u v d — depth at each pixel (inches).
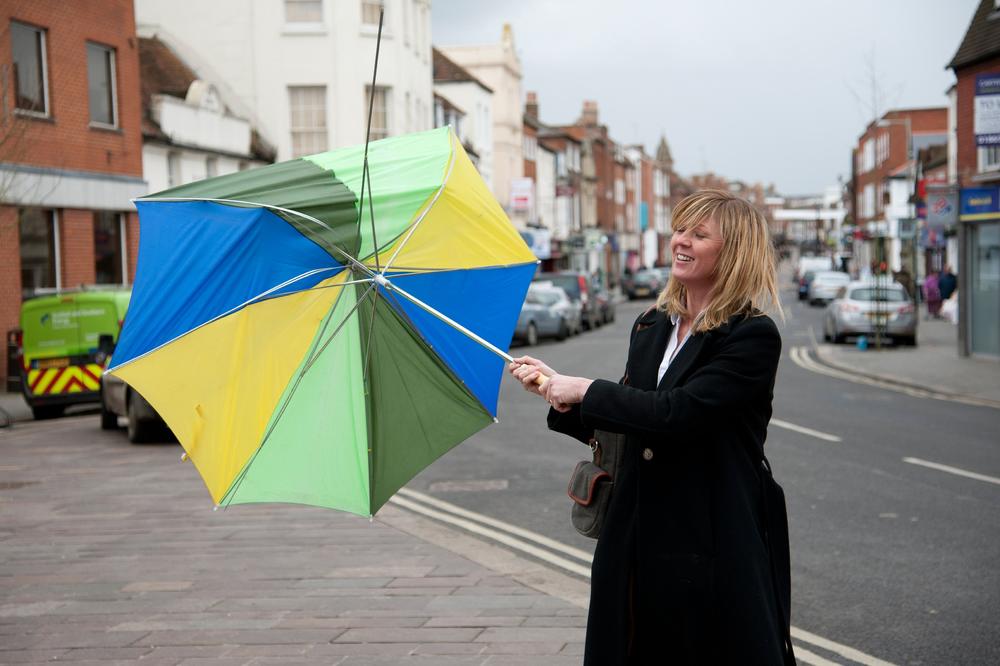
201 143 1118.4
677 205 112.9
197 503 359.3
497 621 217.8
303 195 113.7
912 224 1376.7
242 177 117.0
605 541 109.6
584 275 1526.8
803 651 203.0
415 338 119.3
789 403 631.2
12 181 708.0
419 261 119.2
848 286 1114.1
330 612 226.5
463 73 2039.9
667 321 115.0
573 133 3484.3
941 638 209.6
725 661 103.9
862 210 2982.3
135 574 263.3
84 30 908.6
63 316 636.1
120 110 961.5
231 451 109.6
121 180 951.0
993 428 521.7
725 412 104.9
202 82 1130.0
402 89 1449.3
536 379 112.8
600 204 3523.6
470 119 2030.0
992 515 324.2
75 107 896.3
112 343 637.9
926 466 413.1
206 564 272.4
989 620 220.4
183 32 1375.5
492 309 125.0
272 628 215.5
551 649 198.4
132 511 346.9
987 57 1064.8
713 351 107.8
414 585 248.4
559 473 412.5
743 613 103.0
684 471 106.7
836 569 263.4
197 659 196.9
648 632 106.4
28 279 845.8
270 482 110.2
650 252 4559.5
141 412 505.0
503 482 394.6
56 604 236.7
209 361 110.0
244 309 111.5
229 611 228.5
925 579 252.8
